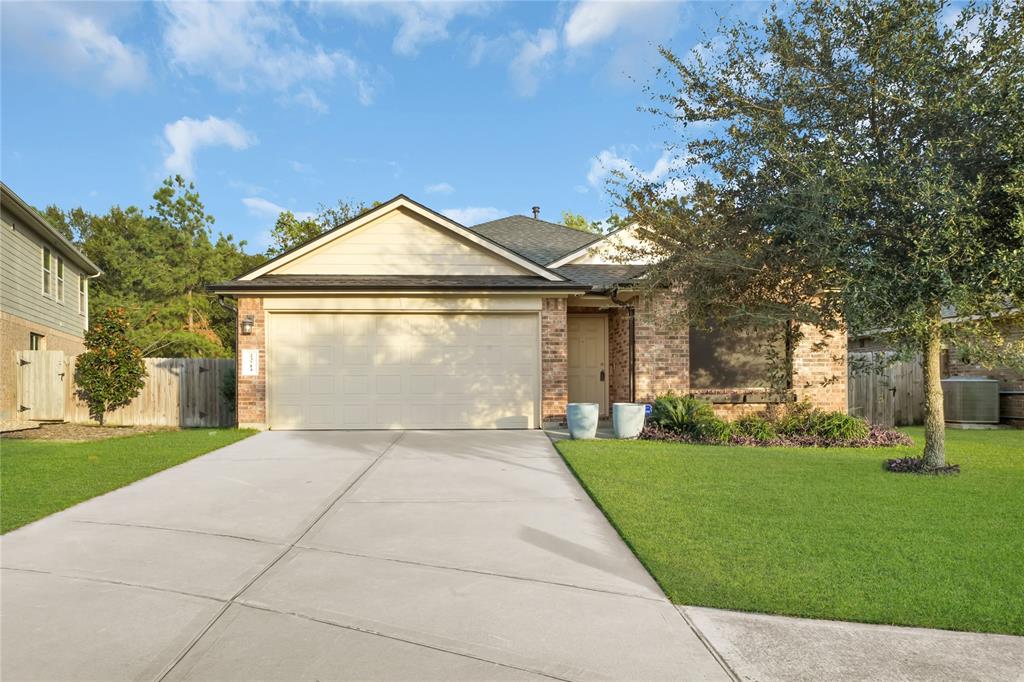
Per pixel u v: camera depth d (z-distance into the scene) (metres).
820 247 7.03
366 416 12.88
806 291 8.27
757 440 11.23
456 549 5.05
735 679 3.05
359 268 13.51
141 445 10.72
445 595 4.09
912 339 7.29
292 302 12.74
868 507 6.25
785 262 8.12
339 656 3.27
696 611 3.84
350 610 3.85
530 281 13.12
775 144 7.46
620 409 11.45
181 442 11.08
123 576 4.41
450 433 12.26
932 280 6.58
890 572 4.43
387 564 4.69
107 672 3.11
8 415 14.91
